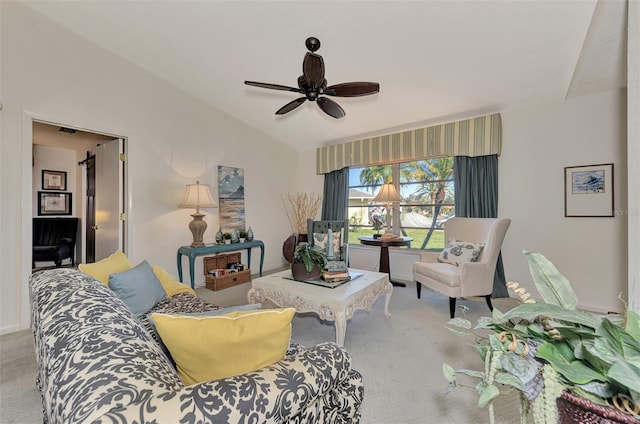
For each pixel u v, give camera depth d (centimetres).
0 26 253
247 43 295
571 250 318
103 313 93
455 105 357
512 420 148
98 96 312
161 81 365
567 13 213
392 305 325
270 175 507
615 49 227
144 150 351
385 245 381
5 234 256
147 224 354
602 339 56
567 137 320
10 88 258
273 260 513
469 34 246
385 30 253
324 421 96
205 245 388
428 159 427
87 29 292
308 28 263
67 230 506
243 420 64
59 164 519
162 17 272
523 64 274
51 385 69
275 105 414
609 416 53
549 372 58
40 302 109
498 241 296
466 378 185
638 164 114
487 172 367
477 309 311
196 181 402
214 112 423
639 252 112
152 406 58
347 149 491
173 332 85
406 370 194
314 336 246
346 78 320
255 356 87
